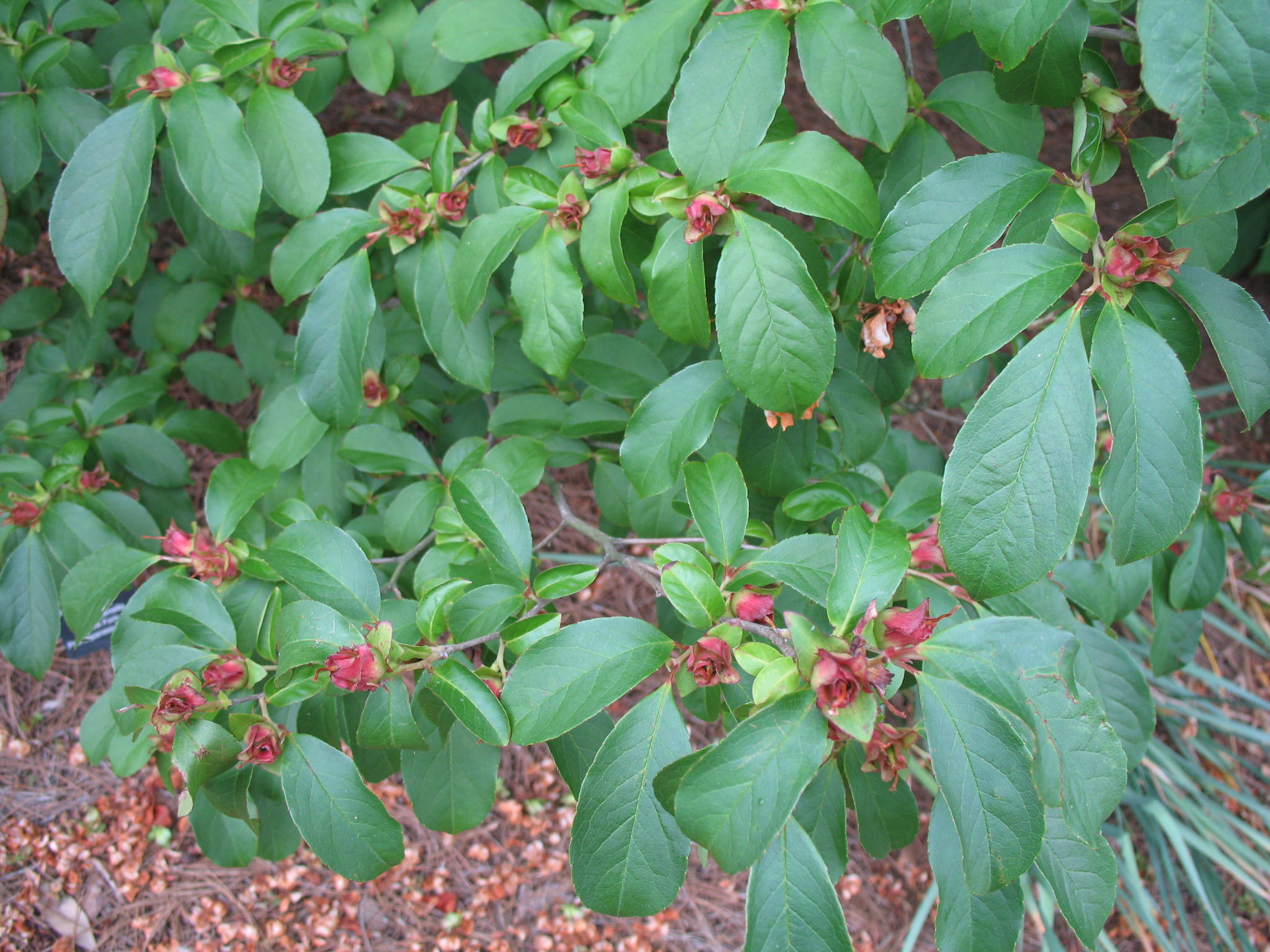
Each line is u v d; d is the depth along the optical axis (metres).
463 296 1.51
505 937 2.89
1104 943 2.97
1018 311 1.15
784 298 1.28
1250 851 2.83
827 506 1.62
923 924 3.06
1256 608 3.64
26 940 2.59
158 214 2.72
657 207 1.39
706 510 1.41
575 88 1.64
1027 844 1.03
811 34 1.29
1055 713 1.13
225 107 1.56
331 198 2.16
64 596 1.59
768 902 1.11
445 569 1.72
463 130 2.35
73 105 1.91
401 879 2.94
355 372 1.67
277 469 1.81
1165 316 1.20
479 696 1.20
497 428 2.03
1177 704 3.10
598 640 1.20
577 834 1.17
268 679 1.50
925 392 3.72
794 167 1.26
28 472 2.02
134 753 1.81
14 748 2.86
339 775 1.32
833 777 1.43
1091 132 1.36
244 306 2.70
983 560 1.13
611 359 1.90
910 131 1.56
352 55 1.86
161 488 2.45
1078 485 1.10
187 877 2.80
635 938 2.94
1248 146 1.06
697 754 1.08
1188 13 0.96
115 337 3.25
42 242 3.29
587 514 3.39
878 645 1.06
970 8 1.25
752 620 1.26
